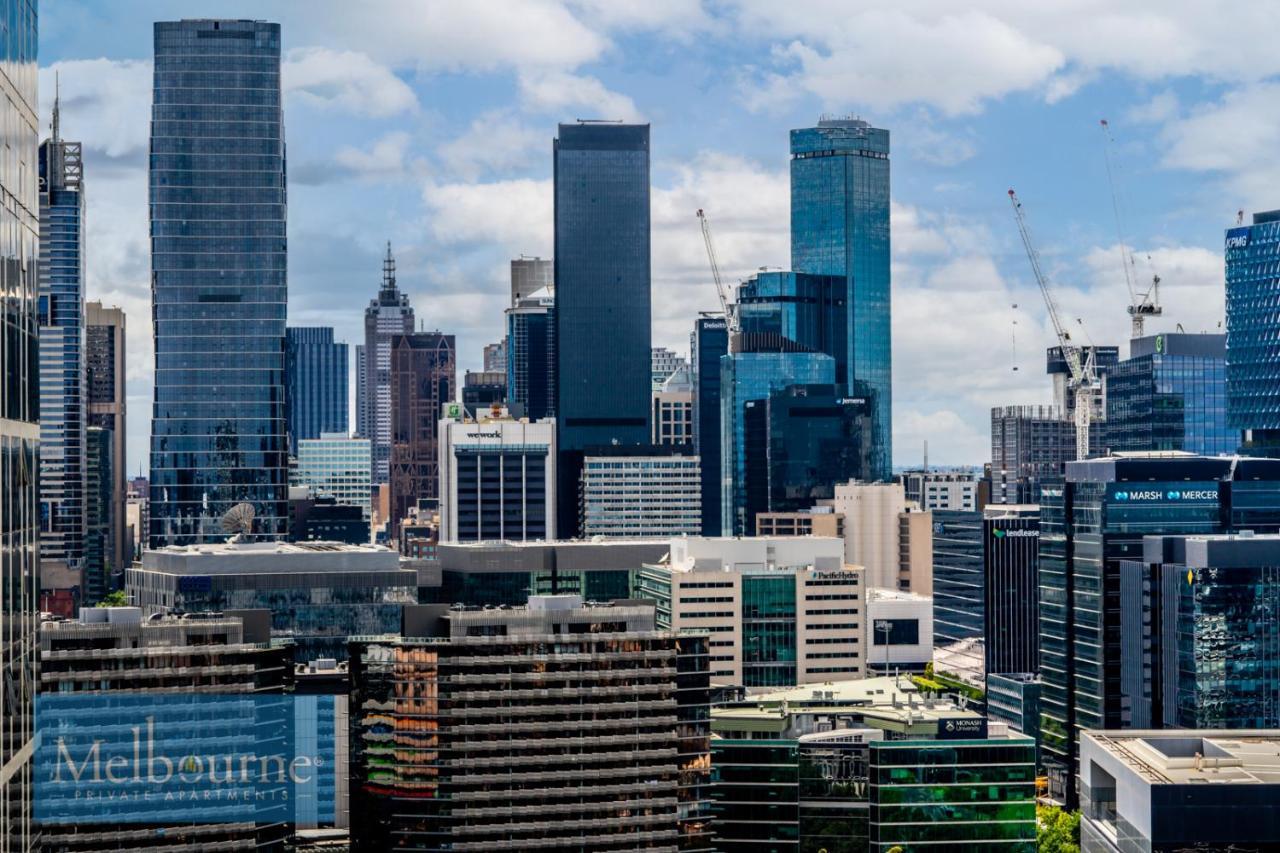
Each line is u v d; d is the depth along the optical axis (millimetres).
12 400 127250
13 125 126500
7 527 125438
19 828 129250
